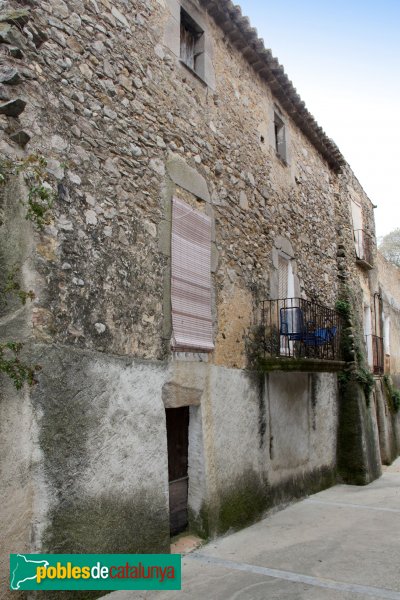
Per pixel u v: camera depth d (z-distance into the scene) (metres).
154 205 5.13
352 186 12.56
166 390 5.03
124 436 4.41
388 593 4.19
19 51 3.80
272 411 7.23
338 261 10.92
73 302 4.05
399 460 13.73
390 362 15.81
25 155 3.83
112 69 4.80
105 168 4.56
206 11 6.54
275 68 7.80
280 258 8.20
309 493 8.38
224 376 6.08
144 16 5.34
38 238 3.82
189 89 5.97
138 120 5.05
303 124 9.38
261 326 7.09
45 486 3.61
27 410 3.58
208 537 5.43
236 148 6.94
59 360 3.85
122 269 4.62
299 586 4.33
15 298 3.67
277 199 8.09
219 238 6.28
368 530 6.20
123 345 4.53
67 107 4.25
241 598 4.07
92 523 3.97
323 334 8.19
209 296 5.91
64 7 4.36
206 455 5.57
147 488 4.59
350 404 10.23
